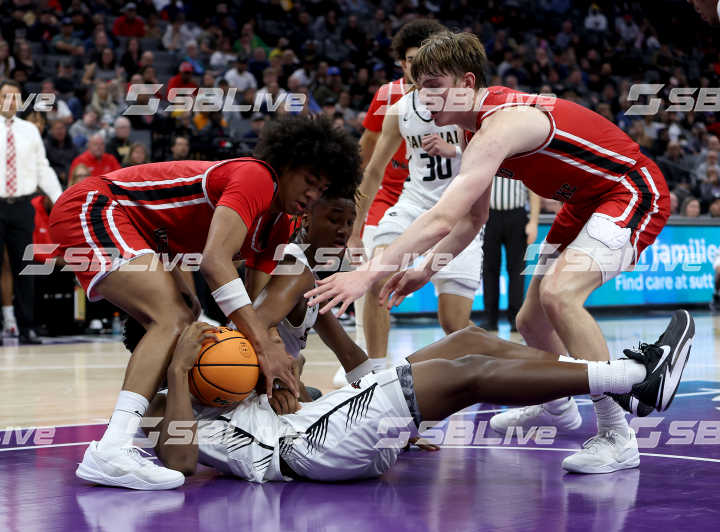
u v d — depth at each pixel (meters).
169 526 2.13
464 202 2.57
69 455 3.16
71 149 9.64
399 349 7.05
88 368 6.09
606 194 2.98
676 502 2.35
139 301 2.72
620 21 18.38
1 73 11.32
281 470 2.67
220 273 2.59
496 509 2.29
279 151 2.74
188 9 14.47
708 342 7.78
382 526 2.11
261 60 13.22
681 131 14.98
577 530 2.05
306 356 6.91
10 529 2.12
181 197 2.79
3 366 6.21
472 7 17.17
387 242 4.23
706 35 18.77
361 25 15.95
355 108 13.30
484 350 2.65
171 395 2.65
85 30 12.91
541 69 15.69
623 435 2.84
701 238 11.09
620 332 8.55
